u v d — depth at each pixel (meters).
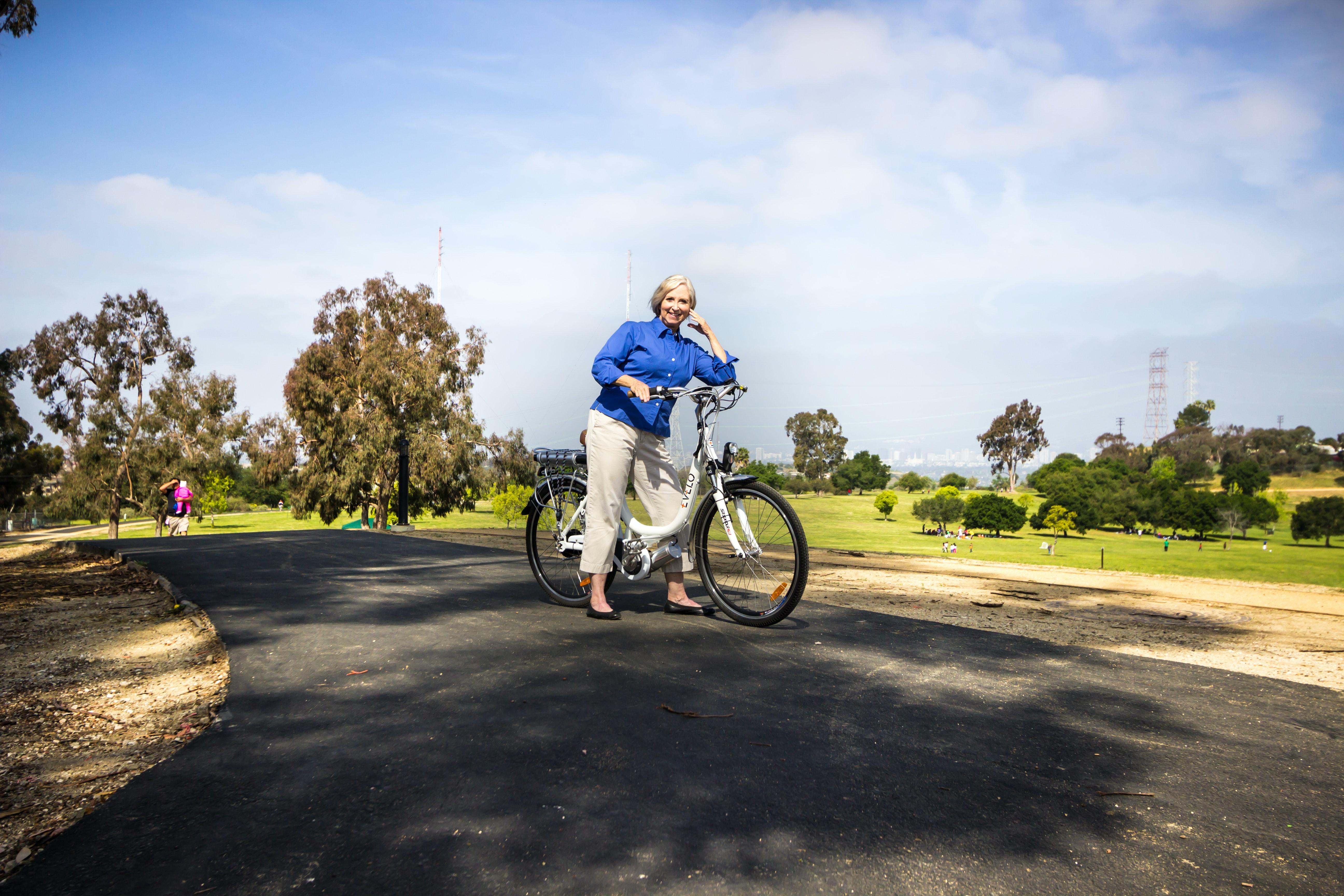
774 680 2.62
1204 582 8.01
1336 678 2.92
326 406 36.28
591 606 3.62
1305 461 119.88
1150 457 133.12
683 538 3.68
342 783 1.77
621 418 3.53
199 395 43.19
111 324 41.28
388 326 38.16
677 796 1.70
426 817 1.60
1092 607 5.04
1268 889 1.36
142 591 4.89
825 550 10.97
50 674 2.87
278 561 5.81
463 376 38.88
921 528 94.25
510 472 39.44
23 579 5.87
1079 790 1.77
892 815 1.62
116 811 1.63
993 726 2.19
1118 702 2.43
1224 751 2.02
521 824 1.57
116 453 41.62
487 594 4.26
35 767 1.95
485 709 2.29
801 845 1.49
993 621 4.25
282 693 2.46
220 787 1.75
